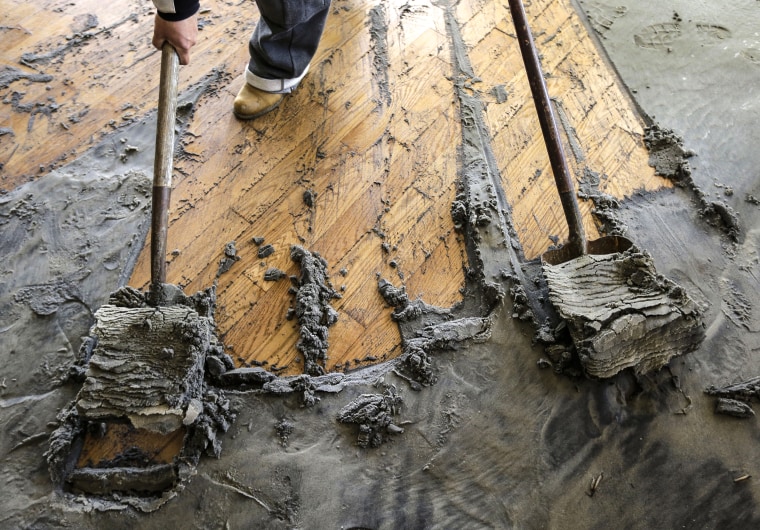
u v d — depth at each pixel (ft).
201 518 3.53
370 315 4.53
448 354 4.27
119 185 5.05
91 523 3.50
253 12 6.49
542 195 5.25
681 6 7.05
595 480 3.80
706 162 5.59
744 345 4.48
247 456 3.74
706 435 4.03
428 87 5.98
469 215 5.00
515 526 3.64
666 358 4.05
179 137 5.38
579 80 6.20
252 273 4.67
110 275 4.56
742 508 3.76
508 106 5.88
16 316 4.30
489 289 4.55
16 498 3.57
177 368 3.58
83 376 4.01
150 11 6.43
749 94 6.22
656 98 6.10
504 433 3.94
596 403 4.08
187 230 4.83
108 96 5.67
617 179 5.44
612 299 4.06
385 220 5.03
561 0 7.03
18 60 5.85
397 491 3.70
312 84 5.88
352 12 6.59
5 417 3.86
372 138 5.54
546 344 4.27
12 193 4.96
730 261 4.97
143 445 3.84
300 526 3.54
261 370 4.11
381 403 3.97
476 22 6.66
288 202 5.07
